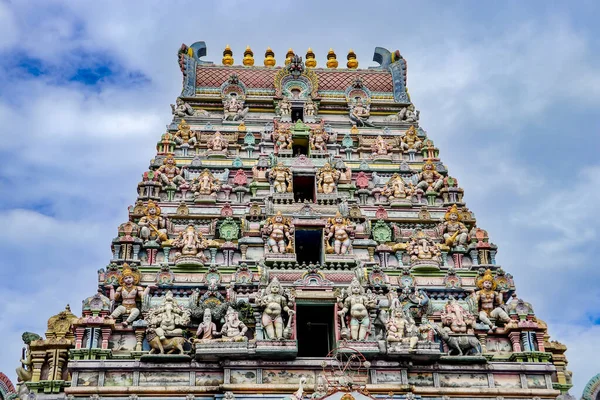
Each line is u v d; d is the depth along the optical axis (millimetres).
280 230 32719
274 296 28875
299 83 45312
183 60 46094
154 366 28031
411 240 34562
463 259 34562
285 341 27797
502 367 29078
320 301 29625
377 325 29797
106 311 29797
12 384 28156
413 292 31984
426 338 29266
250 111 44469
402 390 27609
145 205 35781
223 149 40344
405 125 43750
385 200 38062
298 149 41531
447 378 28781
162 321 28984
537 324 30484
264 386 27359
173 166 38531
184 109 43375
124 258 32938
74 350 28375
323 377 26250
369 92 45906
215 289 30891
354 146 42156
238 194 37406
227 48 49438
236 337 28391
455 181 38781
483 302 31859
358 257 33875
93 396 27281
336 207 35031
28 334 29734
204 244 33531
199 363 28203
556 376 30484
